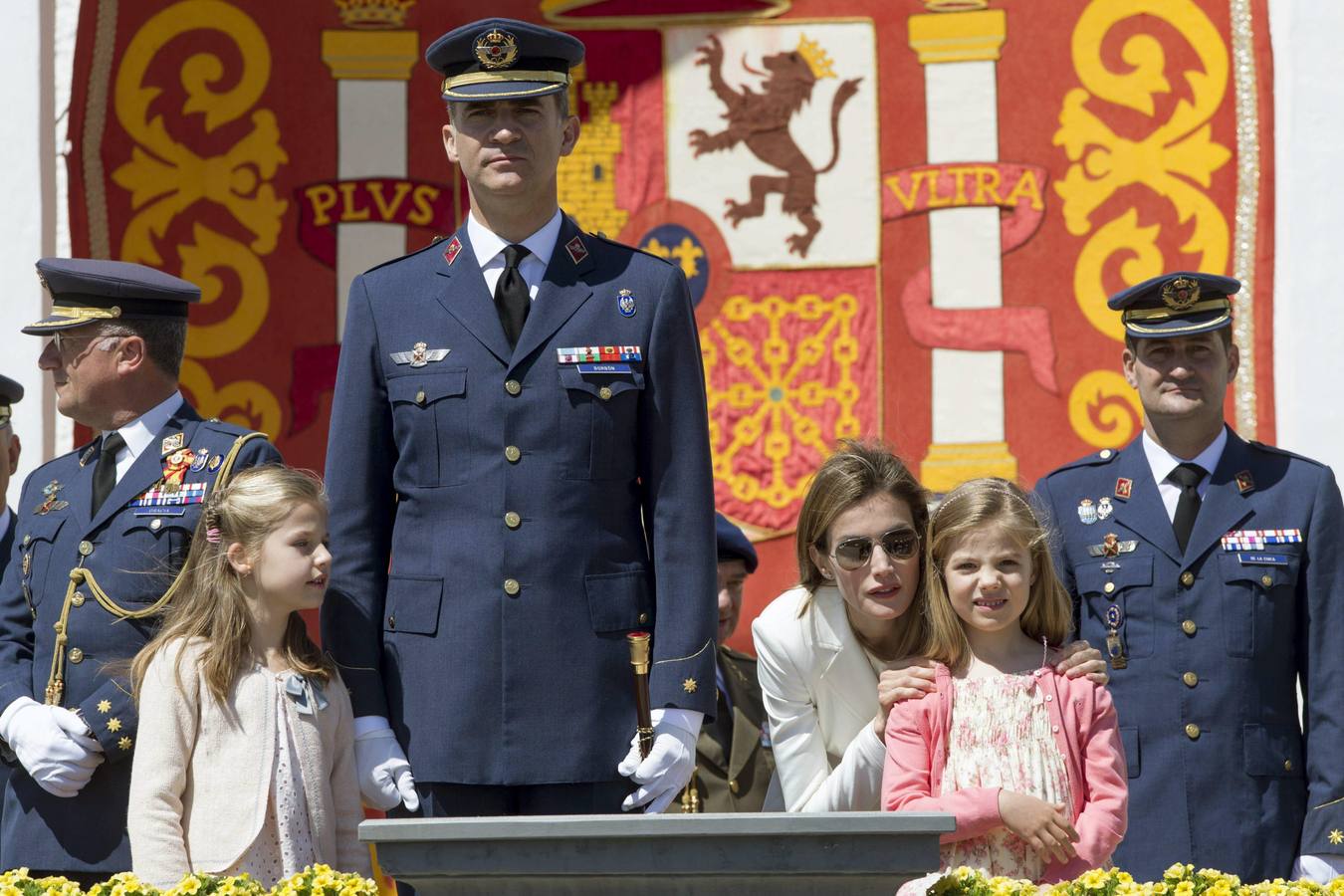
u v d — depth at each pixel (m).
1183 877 11.77
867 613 13.84
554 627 13.12
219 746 13.35
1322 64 22.27
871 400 22.95
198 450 15.00
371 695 13.34
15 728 14.30
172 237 22.98
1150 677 16.19
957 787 13.23
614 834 9.62
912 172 23.06
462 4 23.28
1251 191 22.48
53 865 14.34
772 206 23.14
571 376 13.40
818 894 9.71
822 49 23.16
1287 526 16.41
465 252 13.85
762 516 22.92
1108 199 22.83
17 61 22.61
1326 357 22.02
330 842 13.44
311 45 23.22
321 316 23.05
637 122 23.17
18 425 22.17
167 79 23.08
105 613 14.49
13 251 22.41
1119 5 22.88
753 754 18.31
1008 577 13.53
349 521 13.59
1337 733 15.78
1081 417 22.78
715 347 23.06
